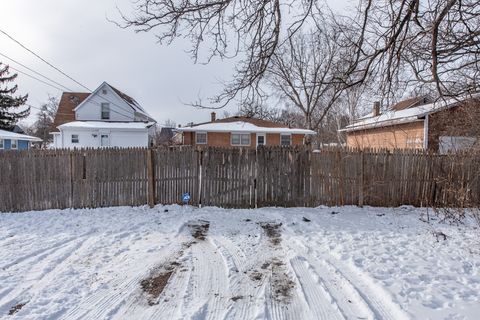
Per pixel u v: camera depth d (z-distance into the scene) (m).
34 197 8.34
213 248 5.57
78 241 5.88
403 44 3.61
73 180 8.43
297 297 3.82
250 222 7.32
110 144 25.47
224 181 8.75
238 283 4.19
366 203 8.91
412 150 8.89
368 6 3.52
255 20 3.78
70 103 30.53
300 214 7.98
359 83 3.94
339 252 5.26
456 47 3.20
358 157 8.83
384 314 3.43
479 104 6.59
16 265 4.74
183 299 3.76
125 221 7.29
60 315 3.42
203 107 4.09
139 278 4.33
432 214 8.07
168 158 8.67
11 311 3.48
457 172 8.73
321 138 30.94
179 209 8.41
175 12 3.42
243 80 4.05
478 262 4.87
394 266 4.68
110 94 28.58
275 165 8.77
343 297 3.82
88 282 4.20
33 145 35.81
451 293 3.85
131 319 3.35
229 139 26.69
